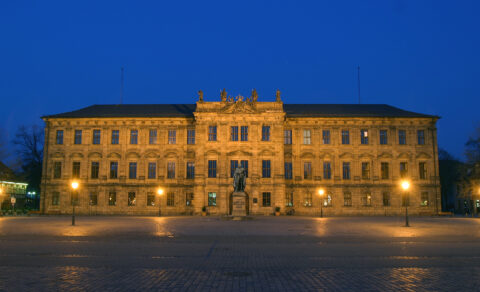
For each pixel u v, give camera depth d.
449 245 26.56
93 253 22.44
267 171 78.94
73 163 85.00
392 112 88.38
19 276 15.73
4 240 29.28
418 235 33.78
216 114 80.19
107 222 51.84
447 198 116.00
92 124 85.69
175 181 83.81
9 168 90.00
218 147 79.38
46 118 85.56
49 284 14.27
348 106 93.31
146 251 23.39
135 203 83.69
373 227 43.44
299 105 94.19
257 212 77.31
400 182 83.50
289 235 33.81
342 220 58.84
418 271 16.92
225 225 46.16
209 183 78.62
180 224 47.75
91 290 13.37
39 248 24.62
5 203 94.50
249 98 81.25
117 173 84.56
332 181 83.56
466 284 14.35
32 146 107.00
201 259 20.45
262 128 79.94
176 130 85.19
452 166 108.88
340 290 13.46
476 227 44.00
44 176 84.56
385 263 19.09
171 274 16.27
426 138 84.81
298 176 83.50
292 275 16.09
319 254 22.30
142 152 84.62
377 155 84.19
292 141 84.50
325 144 84.50
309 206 83.06
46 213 83.38
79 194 84.06
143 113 87.50
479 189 82.06
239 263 19.20
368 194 83.38
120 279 15.18
